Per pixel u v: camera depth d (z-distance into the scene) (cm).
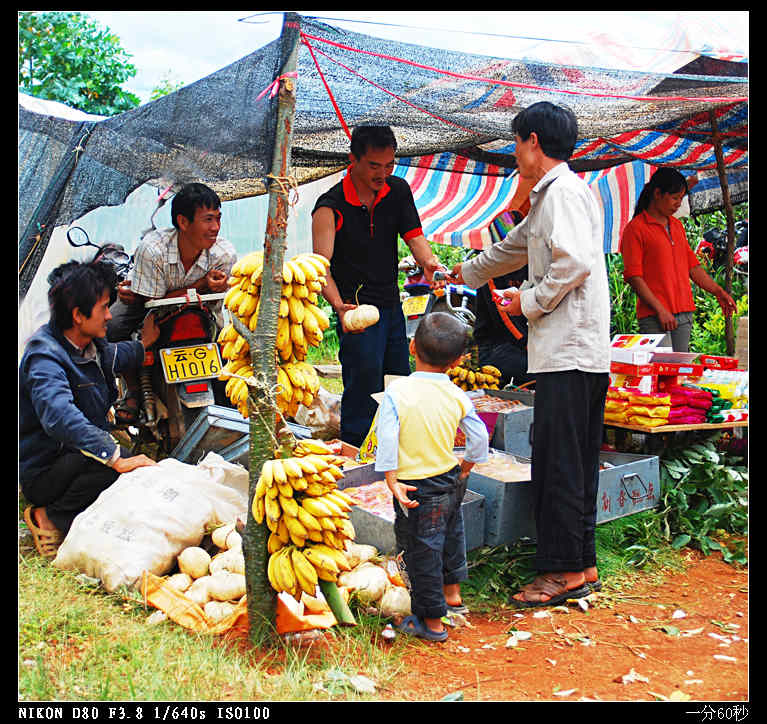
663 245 624
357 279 523
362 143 485
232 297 337
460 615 369
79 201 450
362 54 392
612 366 523
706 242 962
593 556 403
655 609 385
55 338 421
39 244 452
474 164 748
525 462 472
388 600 360
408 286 720
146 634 330
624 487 449
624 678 308
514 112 488
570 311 372
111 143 425
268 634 324
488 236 759
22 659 309
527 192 546
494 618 374
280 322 330
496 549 424
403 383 348
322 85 431
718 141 633
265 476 307
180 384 510
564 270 361
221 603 358
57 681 293
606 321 387
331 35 369
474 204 834
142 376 516
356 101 458
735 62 485
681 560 451
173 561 388
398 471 339
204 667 303
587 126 542
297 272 328
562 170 379
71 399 409
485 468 438
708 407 509
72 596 361
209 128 379
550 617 374
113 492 395
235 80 348
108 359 449
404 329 553
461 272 471
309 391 340
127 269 539
